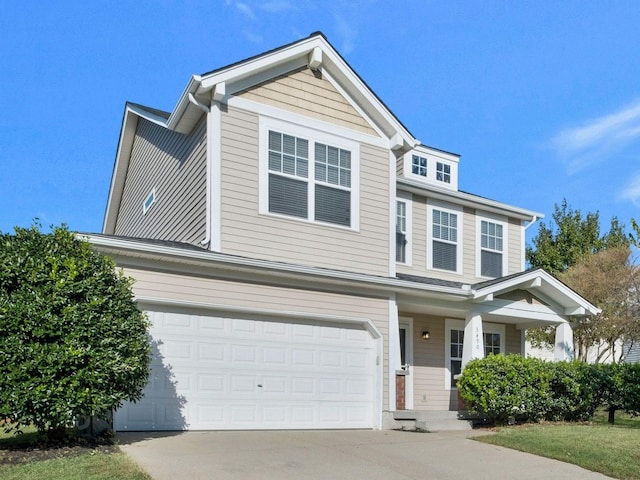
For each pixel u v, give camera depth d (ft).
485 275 51.60
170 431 29.89
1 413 20.94
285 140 36.65
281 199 35.78
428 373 47.01
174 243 32.04
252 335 33.32
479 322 43.29
